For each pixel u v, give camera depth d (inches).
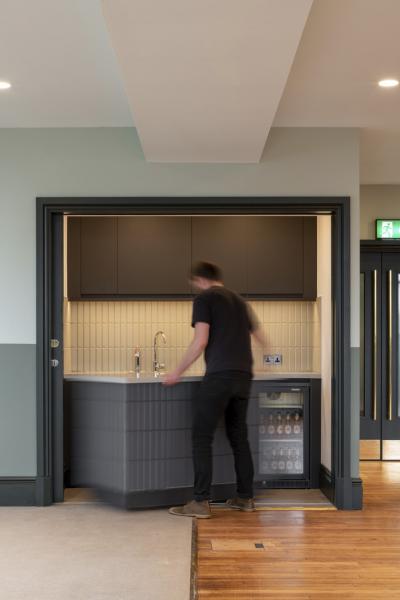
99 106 199.3
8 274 221.6
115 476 211.3
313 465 244.5
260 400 247.0
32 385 220.8
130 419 208.4
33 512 210.5
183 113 173.5
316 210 222.1
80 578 152.6
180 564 161.9
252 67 143.3
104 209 221.6
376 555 170.1
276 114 207.2
